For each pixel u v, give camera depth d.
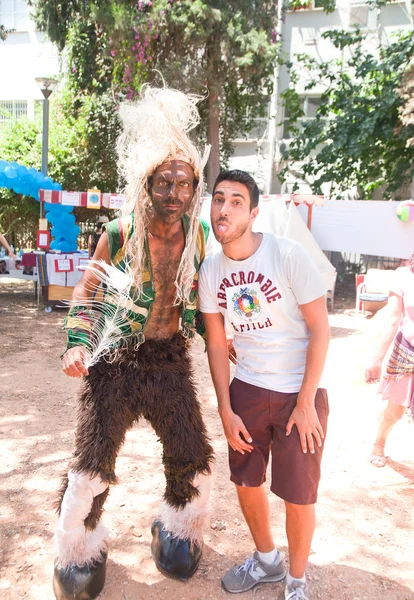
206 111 12.84
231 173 2.14
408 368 3.44
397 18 15.84
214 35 11.80
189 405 2.38
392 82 12.76
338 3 16.22
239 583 2.47
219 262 2.29
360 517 3.10
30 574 2.54
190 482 2.43
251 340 2.30
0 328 7.96
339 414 4.66
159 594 2.44
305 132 14.30
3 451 3.83
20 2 18.47
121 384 2.25
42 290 9.73
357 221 9.29
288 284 2.17
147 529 2.94
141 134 2.15
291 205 8.81
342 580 2.56
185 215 2.25
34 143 15.69
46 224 9.57
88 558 2.33
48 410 4.66
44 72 18.62
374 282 9.28
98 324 2.22
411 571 2.65
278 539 2.87
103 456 2.22
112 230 2.20
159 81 11.68
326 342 2.16
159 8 11.15
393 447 4.01
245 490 2.37
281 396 2.24
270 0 12.81
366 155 13.50
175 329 2.41
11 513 3.04
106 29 11.77
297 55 14.74
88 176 15.68
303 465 2.17
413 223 9.00
